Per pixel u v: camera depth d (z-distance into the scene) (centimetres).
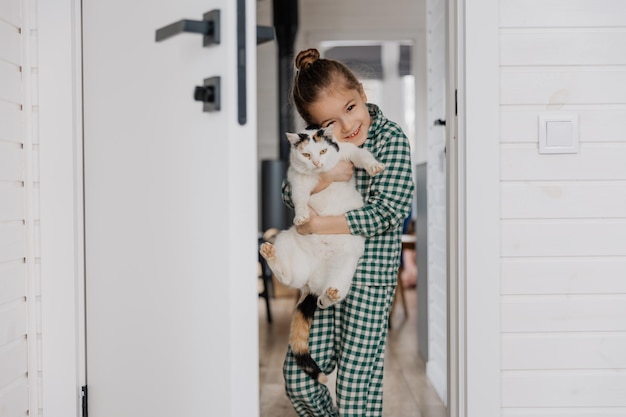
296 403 219
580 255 199
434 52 331
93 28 191
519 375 200
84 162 200
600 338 200
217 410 145
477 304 197
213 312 145
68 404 199
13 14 187
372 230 200
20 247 192
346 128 214
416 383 333
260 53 646
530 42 197
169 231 158
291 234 204
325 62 215
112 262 185
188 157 150
